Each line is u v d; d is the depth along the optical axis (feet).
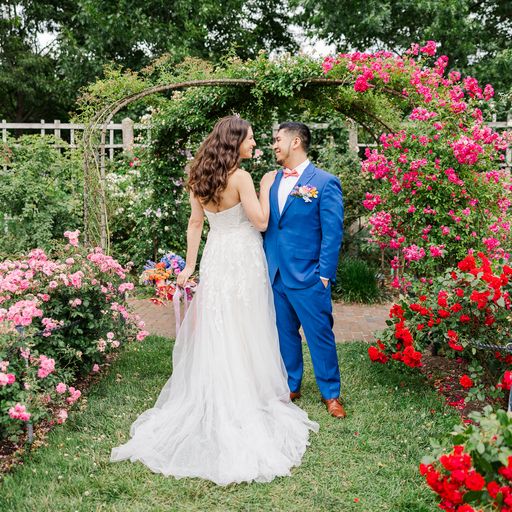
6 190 20.12
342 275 21.83
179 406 10.30
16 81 47.11
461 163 12.51
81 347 12.22
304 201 10.63
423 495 8.11
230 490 8.27
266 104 16.88
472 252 12.28
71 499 7.95
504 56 36.22
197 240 11.07
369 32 38.75
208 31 45.14
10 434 9.65
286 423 9.95
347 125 22.85
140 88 15.64
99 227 14.85
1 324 9.24
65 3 50.78
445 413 10.96
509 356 10.59
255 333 10.35
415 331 11.76
